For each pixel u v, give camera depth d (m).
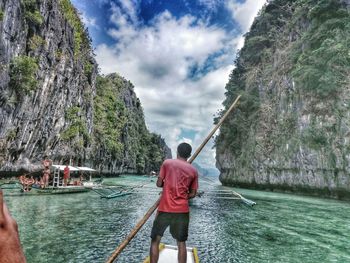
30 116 32.12
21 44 29.67
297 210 18.62
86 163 52.78
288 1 49.28
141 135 111.62
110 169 70.50
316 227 13.25
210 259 8.59
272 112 41.06
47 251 8.57
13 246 0.82
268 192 37.03
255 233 11.95
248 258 8.74
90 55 57.09
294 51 39.41
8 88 27.80
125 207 17.94
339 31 32.66
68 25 41.97
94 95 62.00
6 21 26.41
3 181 28.86
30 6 31.30
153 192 28.47
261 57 50.59
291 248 9.83
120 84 99.44
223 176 56.75
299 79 35.25
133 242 9.94
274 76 43.31
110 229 11.70
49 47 35.53
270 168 38.84
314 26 36.69
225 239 10.88
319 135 30.81
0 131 27.44
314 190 31.52
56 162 40.72
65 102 41.78
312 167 31.42
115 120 76.44
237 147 50.19
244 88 53.78
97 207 17.48
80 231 11.12
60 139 40.94
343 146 28.19
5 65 26.59
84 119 51.12
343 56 30.31
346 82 29.62
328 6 34.31
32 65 29.25
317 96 32.38
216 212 17.38
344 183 27.78
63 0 42.28
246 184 45.50
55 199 20.23
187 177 3.92
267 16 52.28
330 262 8.51
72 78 43.91
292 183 34.66
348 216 16.34
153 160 118.75
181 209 3.82
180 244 3.79
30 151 34.25
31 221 12.38
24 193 22.17
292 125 35.84
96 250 8.87
